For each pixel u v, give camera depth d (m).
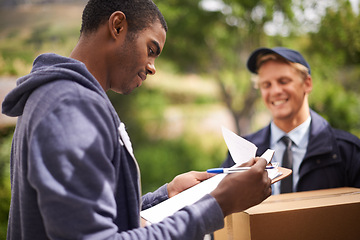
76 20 6.58
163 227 0.64
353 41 5.03
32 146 0.61
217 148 8.47
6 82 5.49
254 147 0.97
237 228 0.92
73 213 0.58
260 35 6.62
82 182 0.60
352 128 5.21
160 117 8.47
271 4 5.81
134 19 0.81
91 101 0.66
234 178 0.74
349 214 0.93
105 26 0.80
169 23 6.90
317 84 5.58
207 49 7.56
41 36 6.30
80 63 0.74
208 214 0.67
